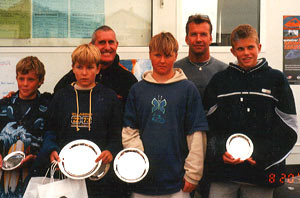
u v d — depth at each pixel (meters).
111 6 2.76
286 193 2.38
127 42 2.78
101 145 1.85
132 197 1.90
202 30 2.23
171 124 1.84
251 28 1.97
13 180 1.99
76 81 2.15
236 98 1.95
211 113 2.02
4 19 2.68
